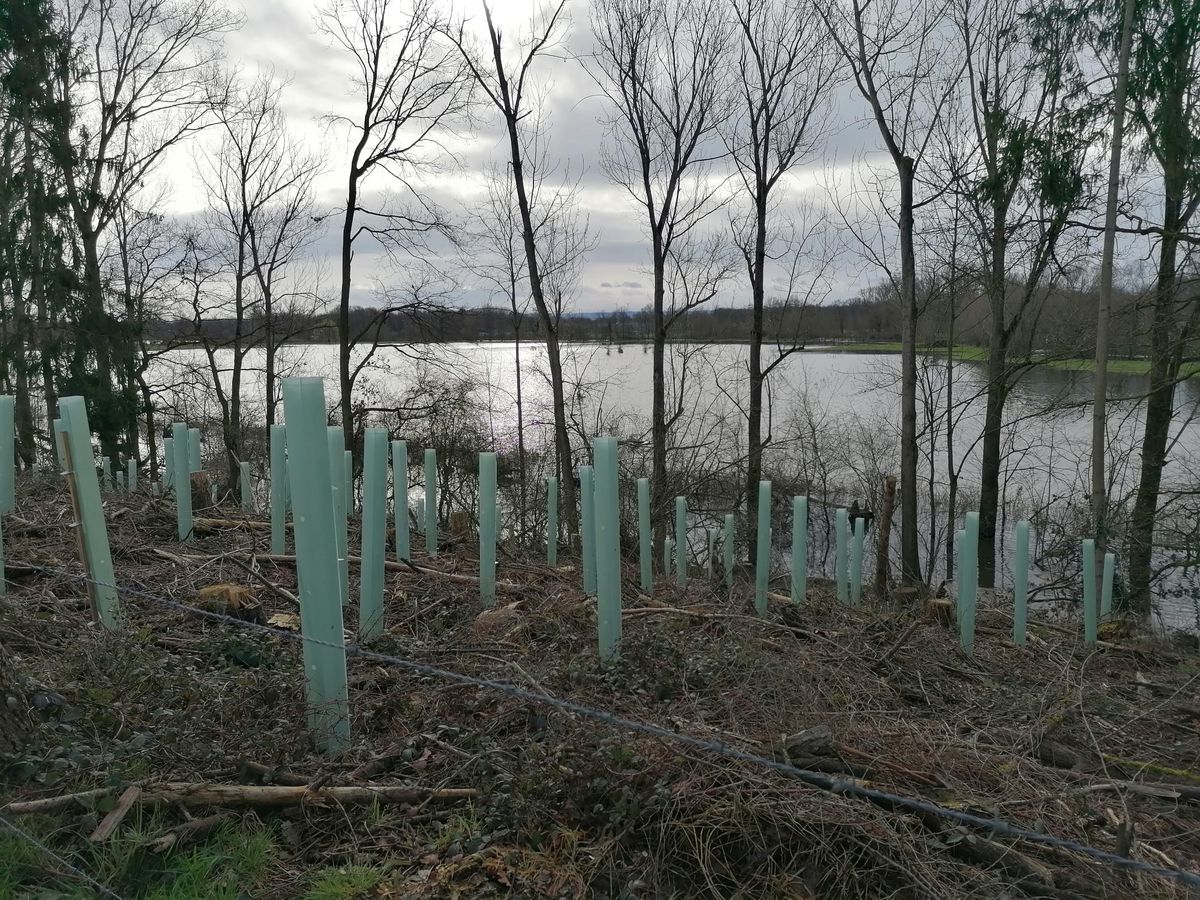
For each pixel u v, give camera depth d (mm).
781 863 3332
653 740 3824
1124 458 17297
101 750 3670
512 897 3016
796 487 21219
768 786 3531
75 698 4117
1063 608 12789
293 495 3867
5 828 3020
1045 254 17031
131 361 23266
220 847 3180
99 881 2930
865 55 15891
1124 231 13922
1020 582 7695
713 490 19594
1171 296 13938
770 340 23297
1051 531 17281
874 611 8539
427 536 8875
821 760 3871
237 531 8758
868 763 3990
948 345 20984
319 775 3635
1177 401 19203
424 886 3051
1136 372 16719
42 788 3361
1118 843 3521
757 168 19656
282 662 5016
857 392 26266
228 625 5559
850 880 3230
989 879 3338
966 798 3918
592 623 6457
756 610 7672
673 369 21938
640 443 18312
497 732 4281
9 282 21797
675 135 19000
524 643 5934
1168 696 6469
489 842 3287
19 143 22016
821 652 6285
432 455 8875
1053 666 7184
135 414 23625
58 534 7613
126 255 26172
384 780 3783
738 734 4188
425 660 5293
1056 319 19500
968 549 7020
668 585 9125
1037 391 20750
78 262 22672
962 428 27875
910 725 4777
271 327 25609
